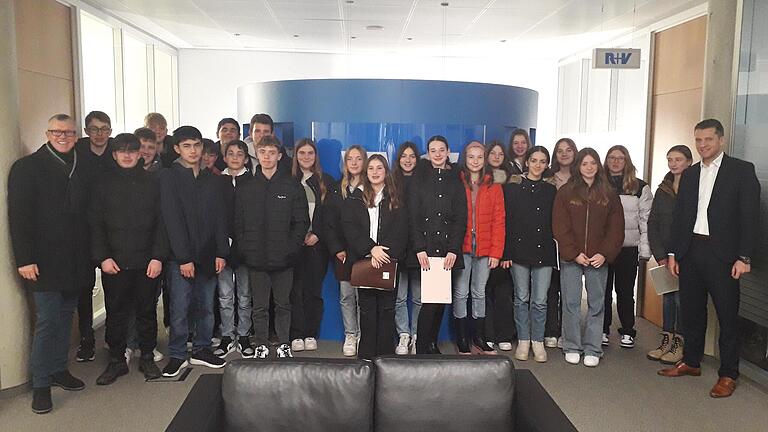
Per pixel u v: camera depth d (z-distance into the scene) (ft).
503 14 23.52
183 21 26.27
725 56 15.88
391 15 24.38
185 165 14.65
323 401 8.24
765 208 14.52
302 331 17.25
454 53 34.71
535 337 16.48
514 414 8.47
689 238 14.49
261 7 23.29
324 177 16.94
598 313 16.12
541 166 16.02
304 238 15.69
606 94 28.89
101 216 13.88
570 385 14.75
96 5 22.76
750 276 15.10
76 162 13.47
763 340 14.85
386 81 17.38
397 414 8.31
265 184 15.33
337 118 17.65
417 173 15.62
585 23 24.64
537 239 16.05
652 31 22.52
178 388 14.28
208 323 15.64
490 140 18.16
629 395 14.17
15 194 12.61
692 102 19.74
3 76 13.20
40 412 12.89
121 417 12.76
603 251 15.57
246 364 8.43
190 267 14.47
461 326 16.55
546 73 36.73
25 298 13.91
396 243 15.08
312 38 30.45
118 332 14.74
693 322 15.03
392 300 15.51
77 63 20.71
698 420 12.88
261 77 35.14
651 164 22.58
